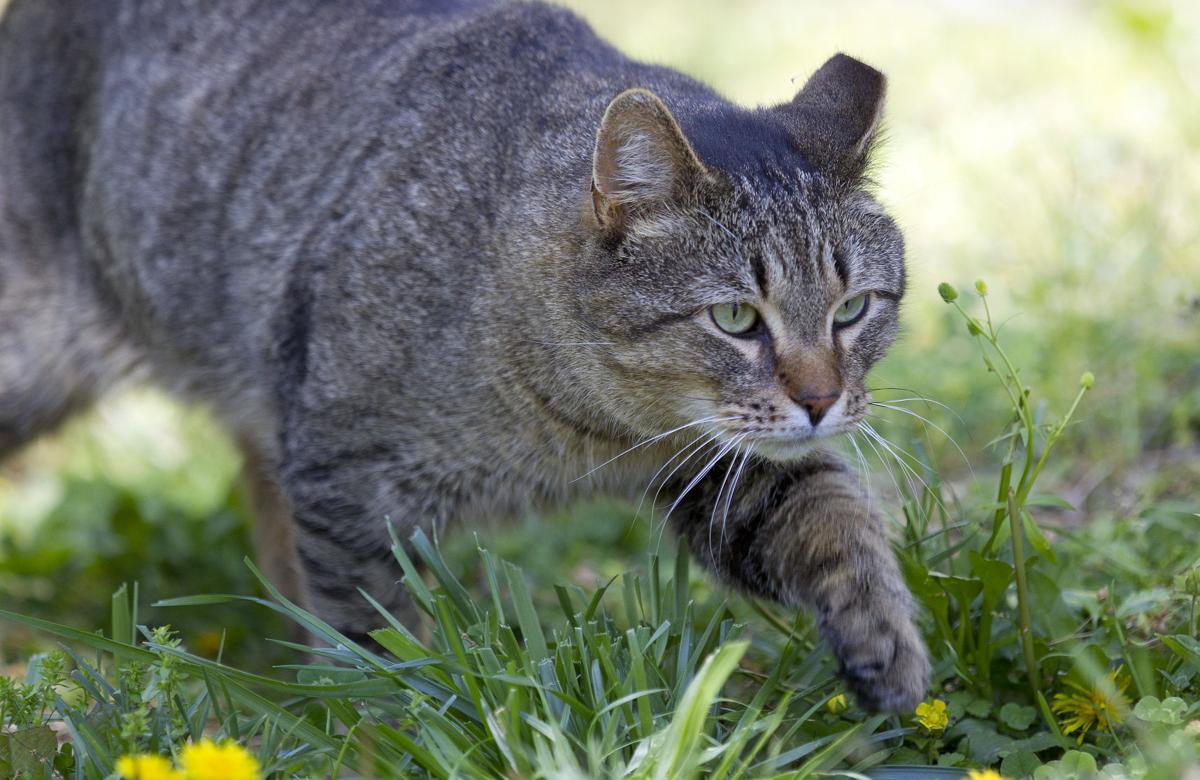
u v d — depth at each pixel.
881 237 3.97
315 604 4.38
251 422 5.07
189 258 4.98
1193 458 5.21
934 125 8.91
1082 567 4.23
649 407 3.94
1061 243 6.30
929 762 3.42
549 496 4.33
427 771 3.12
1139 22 9.26
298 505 4.33
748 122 4.06
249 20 5.05
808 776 3.05
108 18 5.33
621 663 3.43
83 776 3.13
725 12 12.38
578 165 3.99
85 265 5.39
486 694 3.25
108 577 5.84
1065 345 5.79
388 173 4.33
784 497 3.94
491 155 4.18
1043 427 4.03
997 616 3.85
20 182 5.44
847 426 3.82
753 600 4.06
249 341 4.82
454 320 4.04
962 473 5.56
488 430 4.07
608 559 5.74
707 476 4.10
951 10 11.35
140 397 5.80
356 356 4.17
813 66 10.30
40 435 5.63
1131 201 7.03
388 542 4.24
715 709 3.38
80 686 3.39
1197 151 7.55
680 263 3.76
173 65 5.12
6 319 5.41
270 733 3.17
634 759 2.91
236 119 4.91
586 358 3.91
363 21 4.85
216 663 3.42
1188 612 3.77
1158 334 5.79
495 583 3.57
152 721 3.20
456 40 4.53
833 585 3.74
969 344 5.91
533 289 3.94
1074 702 3.46
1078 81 9.30
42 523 6.20
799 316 3.77
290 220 4.64
